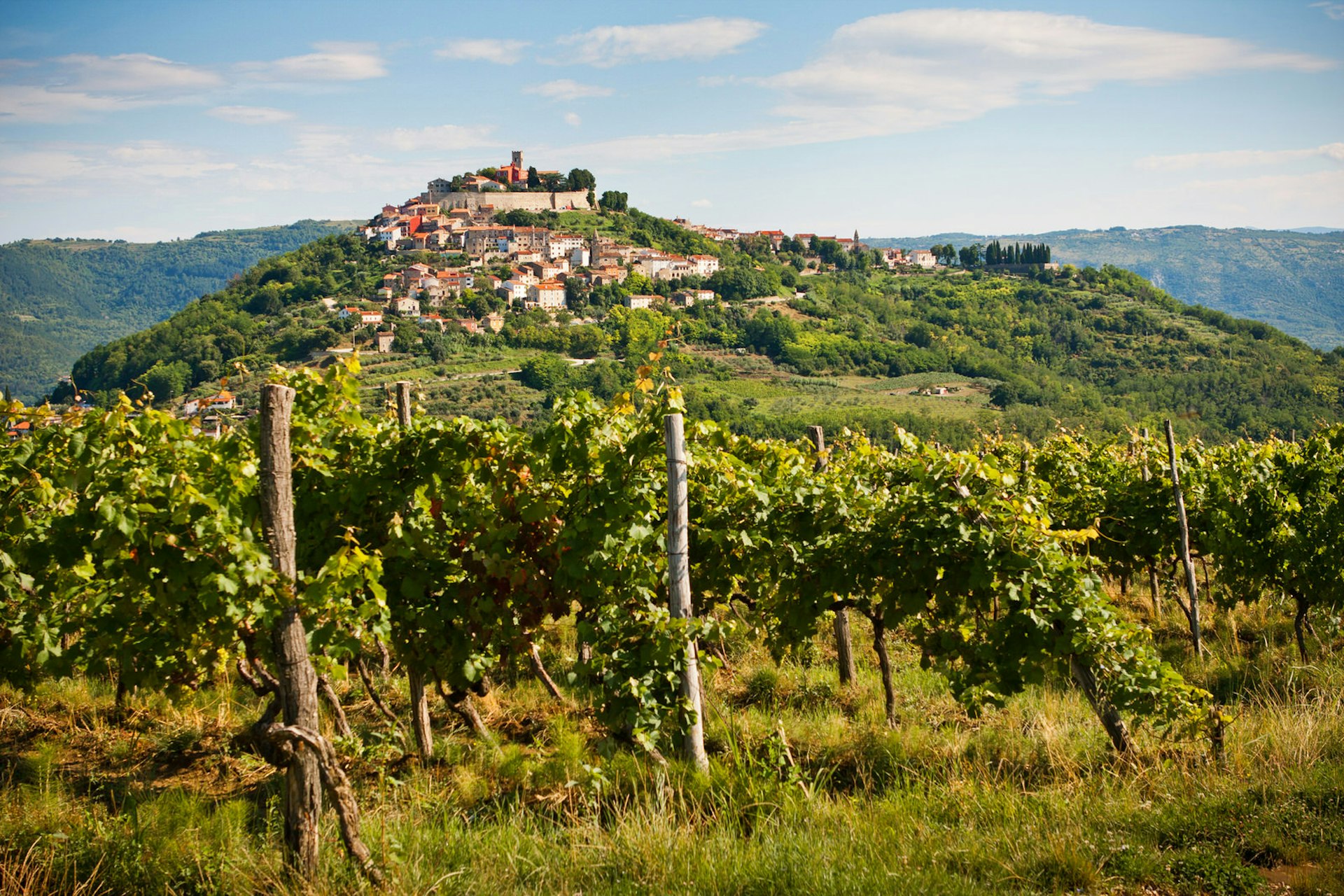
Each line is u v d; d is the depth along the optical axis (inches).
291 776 171.8
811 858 174.7
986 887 165.6
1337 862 165.8
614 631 239.9
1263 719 250.2
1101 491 444.5
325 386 255.8
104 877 173.8
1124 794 205.2
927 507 270.4
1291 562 376.5
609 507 247.3
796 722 290.5
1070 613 240.7
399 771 253.6
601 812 216.5
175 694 266.1
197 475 229.3
